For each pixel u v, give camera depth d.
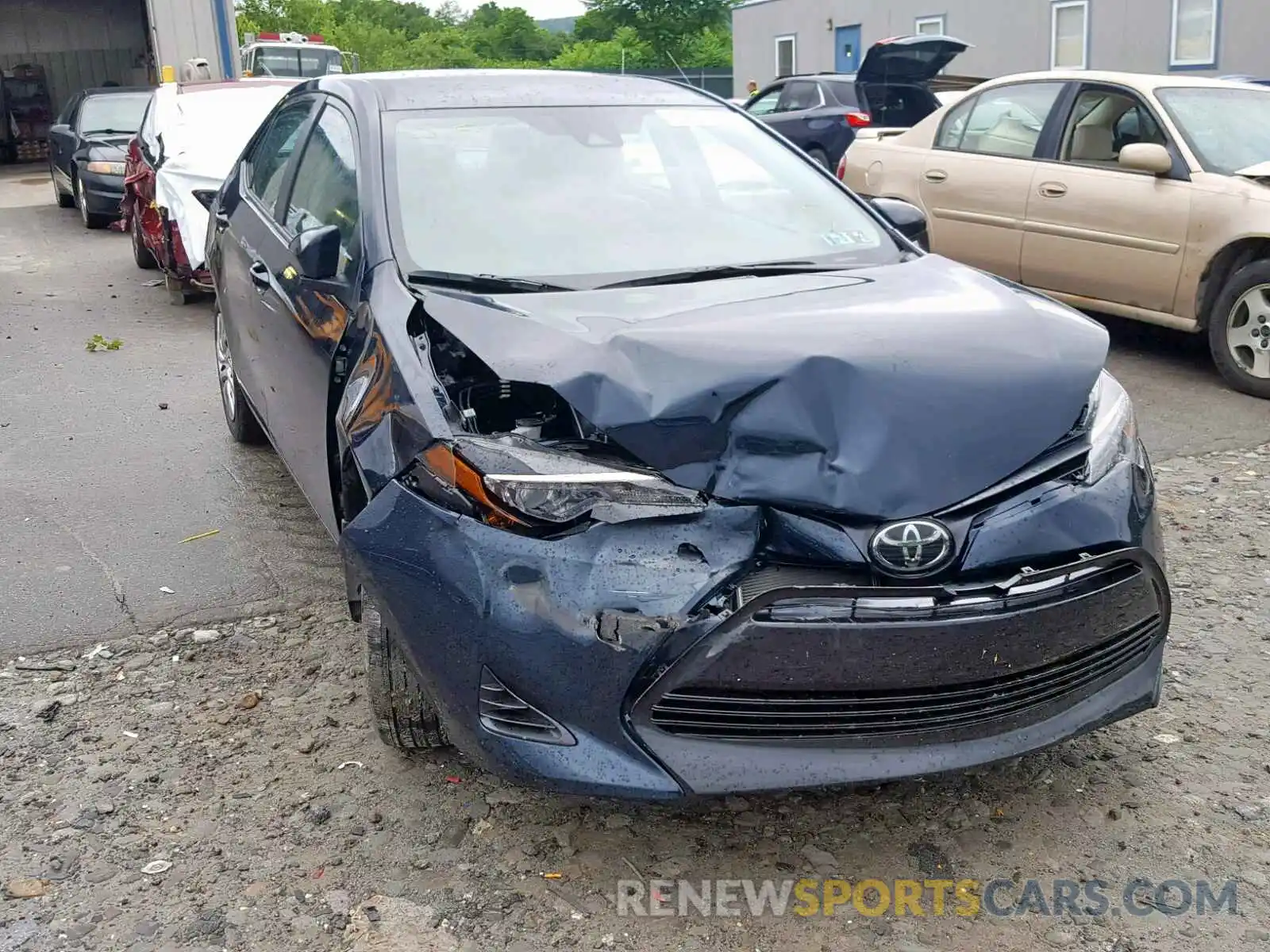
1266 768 3.26
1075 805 3.12
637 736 2.60
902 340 2.87
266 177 5.08
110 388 7.13
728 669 2.54
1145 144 6.92
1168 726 3.48
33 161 26.20
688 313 3.13
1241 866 2.88
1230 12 16.83
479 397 3.06
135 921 2.69
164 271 9.89
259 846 2.96
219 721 3.52
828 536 2.59
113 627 4.08
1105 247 7.22
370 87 4.23
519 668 2.62
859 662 2.56
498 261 3.54
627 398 2.68
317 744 3.39
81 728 3.48
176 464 5.72
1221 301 6.75
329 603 4.26
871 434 2.65
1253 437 6.04
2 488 5.39
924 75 12.35
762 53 27.44
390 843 2.97
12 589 4.35
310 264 3.53
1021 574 2.63
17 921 2.68
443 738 3.23
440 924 2.70
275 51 26.45
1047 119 7.70
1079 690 2.86
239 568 4.54
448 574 2.69
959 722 2.72
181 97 10.29
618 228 3.75
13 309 9.60
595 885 2.83
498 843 2.97
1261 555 4.64
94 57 26.72
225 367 5.88
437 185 3.75
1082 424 2.93
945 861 2.92
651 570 2.56
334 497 3.59
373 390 3.08
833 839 3.00
